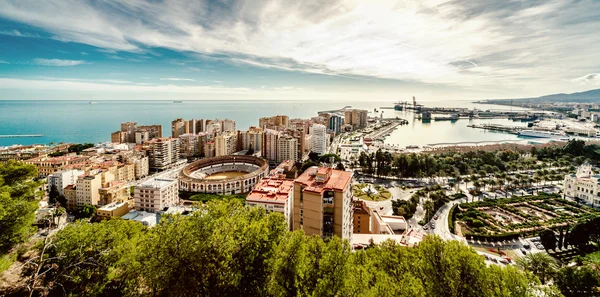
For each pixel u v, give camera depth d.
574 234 118.31
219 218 46.31
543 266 91.62
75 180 177.62
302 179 96.19
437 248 48.81
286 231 48.38
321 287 41.75
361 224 127.44
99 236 56.16
